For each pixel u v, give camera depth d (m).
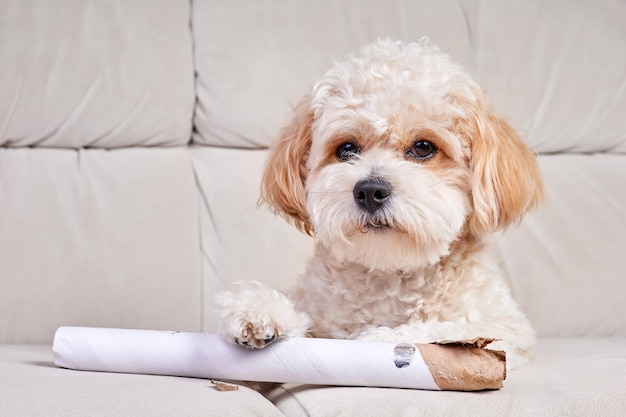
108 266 2.70
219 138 2.90
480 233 2.12
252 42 2.90
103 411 1.47
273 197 2.25
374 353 1.68
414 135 2.03
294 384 1.82
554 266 2.88
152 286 2.71
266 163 2.33
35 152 2.81
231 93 2.87
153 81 2.84
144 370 1.81
